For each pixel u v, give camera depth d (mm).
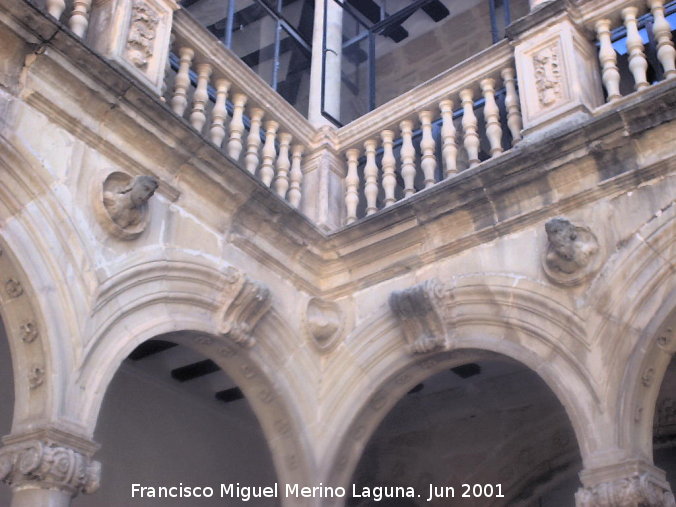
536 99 6891
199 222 6602
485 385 8469
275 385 6840
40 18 5484
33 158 5477
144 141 6219
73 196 5684
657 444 7797
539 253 6422
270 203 7023
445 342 6664
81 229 5660
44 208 5469
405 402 8898
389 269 7254
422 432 8805
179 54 7102
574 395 5777
